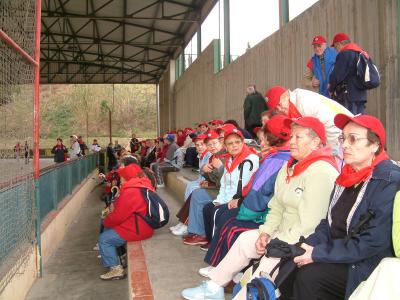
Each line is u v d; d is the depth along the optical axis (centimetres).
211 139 509
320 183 246
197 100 1622
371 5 528
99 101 5034
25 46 443
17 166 430
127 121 4956
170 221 605
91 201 1091
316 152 257
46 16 1595
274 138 327
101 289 464
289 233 249
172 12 1652
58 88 5159
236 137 389
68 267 542
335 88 420
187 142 1091
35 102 473
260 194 314
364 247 199
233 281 316
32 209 480
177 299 312
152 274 370
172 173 987
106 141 4628
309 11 708
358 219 207
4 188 387
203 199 454
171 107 2261
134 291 323
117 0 1545
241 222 323
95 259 577
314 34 693
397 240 189
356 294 182
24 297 439
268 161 321
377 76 396
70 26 1822
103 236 480
